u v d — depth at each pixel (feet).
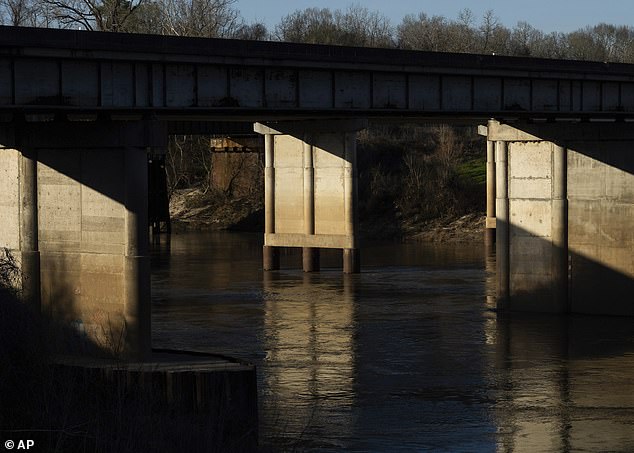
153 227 380.78
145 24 418.72
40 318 122.62
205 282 248.73
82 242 152.25
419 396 135.33
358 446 112.57
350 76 168.86
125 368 114.52
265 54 155.33
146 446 97.50
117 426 99.30
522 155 200.44
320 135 259.60
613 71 204.03
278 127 264.11
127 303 147.13
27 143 155.33
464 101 184.44
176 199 441.68
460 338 175.22
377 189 400.06
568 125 195.21
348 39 538.47
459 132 472.03
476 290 232.94
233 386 112.27
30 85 134.10
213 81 151.53
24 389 103.09
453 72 179.63
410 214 385.70
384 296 223.92
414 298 220.84
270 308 207.31
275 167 266.57
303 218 263.70
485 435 117.91
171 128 319.47
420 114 181.37
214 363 121.08
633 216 192.24
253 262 291.99
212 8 428.56
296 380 143.84
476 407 130.11
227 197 430.20
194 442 100.48
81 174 152.15
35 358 107.34
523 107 192.24
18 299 120.88
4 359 104.01
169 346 167.02
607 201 193.98
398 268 277.85
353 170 255.91
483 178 404.98
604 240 194.90
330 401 132.36
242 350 164.45
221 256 309.22
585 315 196.54
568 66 196.13
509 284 202.28
